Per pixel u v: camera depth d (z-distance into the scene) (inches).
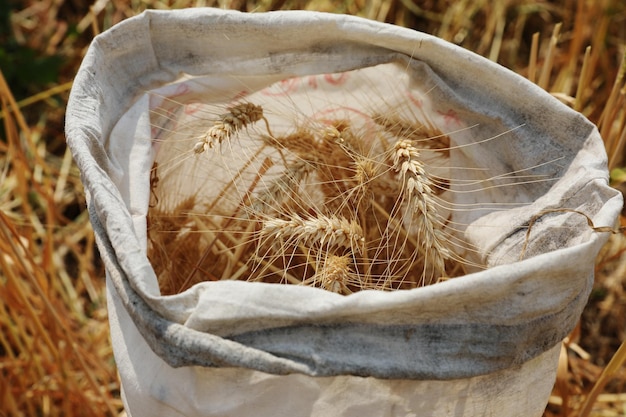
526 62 52.7
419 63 26.7
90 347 38.3
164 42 27.0
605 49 49.6
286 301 22.0
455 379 22.7
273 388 23.0
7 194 43.7
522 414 25.0
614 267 44.8
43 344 38.1
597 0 48.3
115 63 26.6
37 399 38.9
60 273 42.9
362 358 22.2
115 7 51.5
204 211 31.0
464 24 52.9
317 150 30.0
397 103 28.9
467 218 28.1
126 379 24.4
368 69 28.2
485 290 21.8
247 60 27.3
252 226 30.1
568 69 44.3
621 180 36.9
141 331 22.9
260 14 26.3
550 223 25.8
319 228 26.9
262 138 29.6
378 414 23.3
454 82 27.0
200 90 27.8
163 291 29.9
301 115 30.0
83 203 46.4
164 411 23.9
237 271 30.8
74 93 25.0
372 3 50.7
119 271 23.1
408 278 30.7
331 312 21.8
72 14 52.7
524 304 22.5
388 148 29.8
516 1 53.5
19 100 46.6
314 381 22.9
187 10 26.6
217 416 23.3
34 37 50.8
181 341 22.1
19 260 31.6
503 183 27.4
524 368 24.1
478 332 22.6
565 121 26.1
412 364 22.4
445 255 26.7
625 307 43.8
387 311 22.0
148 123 26.6
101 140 25.0
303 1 51.4
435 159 29.6
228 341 22.0
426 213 26.7
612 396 39.3
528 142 26.7
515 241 26.5
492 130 27.2
